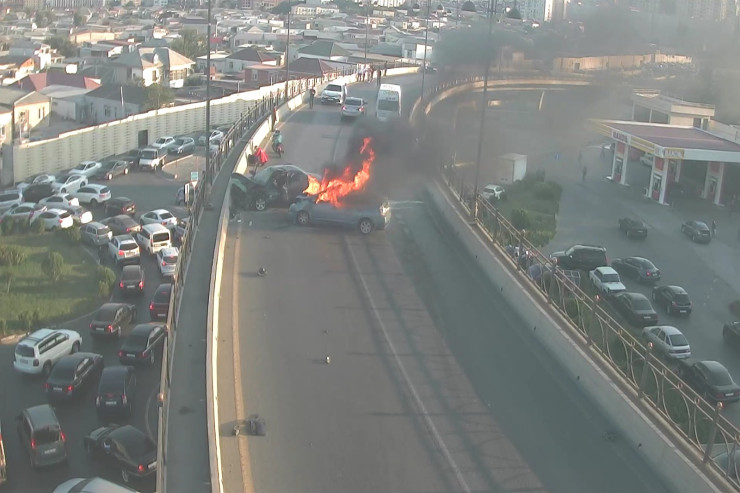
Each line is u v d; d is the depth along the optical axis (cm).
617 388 1655
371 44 12444
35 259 3894
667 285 4003
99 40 13700
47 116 7375
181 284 1992
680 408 2072
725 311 3825
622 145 6303
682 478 1410
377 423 1570
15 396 2588
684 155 5612
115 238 3903
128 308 3103
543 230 4812
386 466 1432
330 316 2039
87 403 2541
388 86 4934
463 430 1570
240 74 9894
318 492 1344
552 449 1525
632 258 4212
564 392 1753
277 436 1498
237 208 2888
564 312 2017
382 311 2100
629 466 1488
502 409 1659
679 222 5281
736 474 1398
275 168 2972
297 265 2377
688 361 2869
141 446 2127
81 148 5966
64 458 2177
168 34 14700
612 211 5500
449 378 1775
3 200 4847
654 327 3144
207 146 2897
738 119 8319
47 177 5288
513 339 1998
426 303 2177
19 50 11250
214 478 1266
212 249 2341
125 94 7769
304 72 9019
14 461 2216
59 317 3183
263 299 2102
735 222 5331
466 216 2811
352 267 2405
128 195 5206
